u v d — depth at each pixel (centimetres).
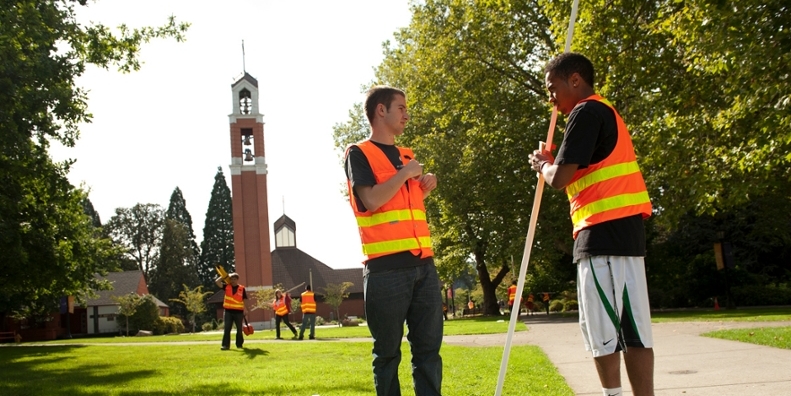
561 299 4062
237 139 6188
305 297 2033
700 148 1383
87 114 1658
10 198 1705
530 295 3962
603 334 362
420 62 2588
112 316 6144
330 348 1336
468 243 3266
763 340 895
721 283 3114
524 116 2659
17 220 1830
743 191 1330
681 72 1498
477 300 6141
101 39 1700
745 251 3388
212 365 1051
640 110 1513
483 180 2986
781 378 584
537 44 2514
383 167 404
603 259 365
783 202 2828
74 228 2212
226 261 8756
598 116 364
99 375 962
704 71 1281
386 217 395
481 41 2442
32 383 867
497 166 2931
